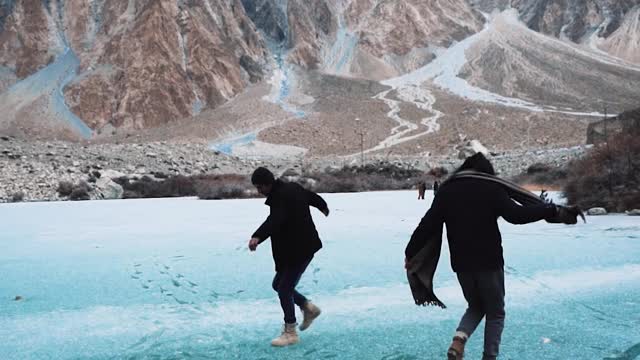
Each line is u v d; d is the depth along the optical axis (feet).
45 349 15.60
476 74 547.90
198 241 37.81
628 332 15.67
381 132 383.45
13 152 165.99
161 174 157.89
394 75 572.51
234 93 490.49
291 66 559.79
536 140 351.87
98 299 21.27
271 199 15.40
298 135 381.81
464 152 211.41
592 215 48.67
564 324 16.53
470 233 12.42
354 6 654.53
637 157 56.24
